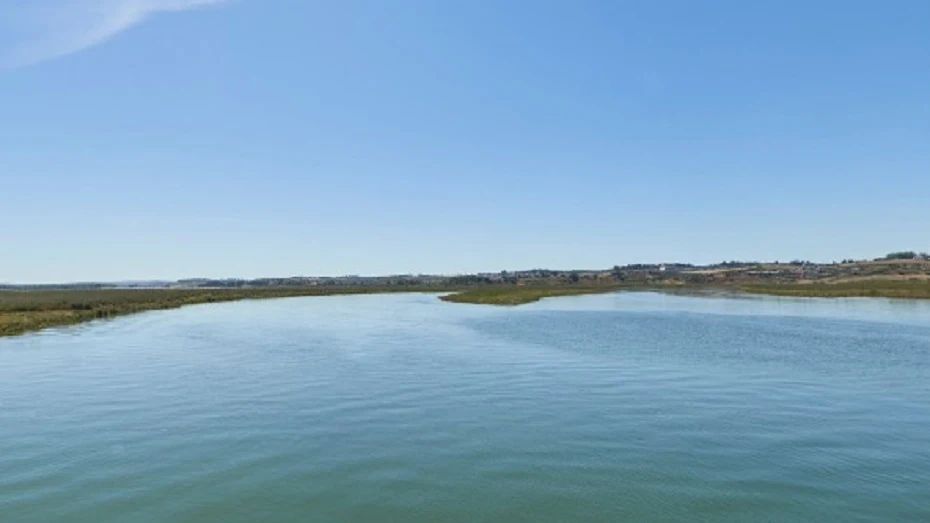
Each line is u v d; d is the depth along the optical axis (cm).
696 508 1411
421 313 7225
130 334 4962
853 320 5500
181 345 4216
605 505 1434
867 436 1930
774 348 3769
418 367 3225
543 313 6906
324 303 10325
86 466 1714
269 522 1363
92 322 6178
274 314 7350
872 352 3562
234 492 1526
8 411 2317
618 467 1677
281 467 1697
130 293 13725
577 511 1404
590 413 2239
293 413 2266
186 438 1964
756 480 1571
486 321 5909
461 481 1588
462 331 5003
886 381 2752
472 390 2645
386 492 1520
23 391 2670
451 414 2239
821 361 3275
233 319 6544
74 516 1396
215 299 11525
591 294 12219
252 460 1753
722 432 1989
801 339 4178
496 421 2141
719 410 2262
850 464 1678
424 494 1506
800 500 1445
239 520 1372
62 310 7150
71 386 2777
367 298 12362
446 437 1961
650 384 2741
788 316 6022
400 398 2500
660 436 1952
